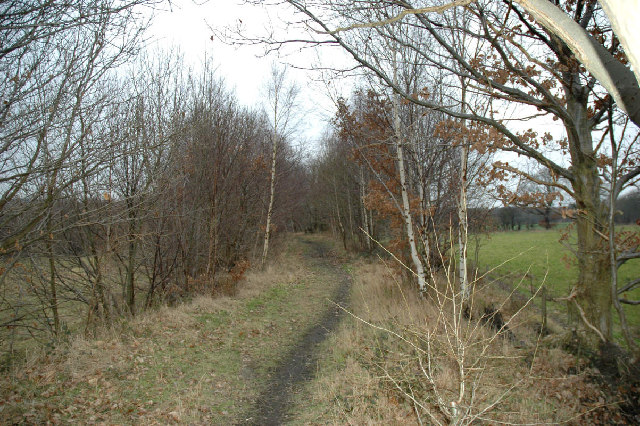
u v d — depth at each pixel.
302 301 13.43
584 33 1.46
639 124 1.37
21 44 4.96
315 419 5.45
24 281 7.76
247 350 8.43
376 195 11.82
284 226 28.42
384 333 8.19
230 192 15.64
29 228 6.28
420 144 11.17
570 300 7.34
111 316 8.83
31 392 5.39
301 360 8.03
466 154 9.41
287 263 22.12
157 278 13.12
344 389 6.21
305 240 40.59
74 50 6.18
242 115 18.11
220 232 14.40
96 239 9.46
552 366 6.52
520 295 12.85
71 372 6.14
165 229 11.42
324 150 34.12
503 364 6.47
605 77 1.39
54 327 8.42
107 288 9.27
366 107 11.31
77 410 5.27
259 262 19.91
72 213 7.75
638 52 0.84
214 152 13.97
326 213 37.69
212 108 14.98
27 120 5.79
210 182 13.81
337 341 8.60
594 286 6.84
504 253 20.30
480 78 5.33
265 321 10.62
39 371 6.02
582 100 6.47
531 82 5.17
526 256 19.25
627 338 3.71
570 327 7.36
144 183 9.54
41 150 6.48
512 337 7.94
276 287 15.23
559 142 7.59
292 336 9.64
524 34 5.09
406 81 10.08
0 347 7.18
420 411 4.54
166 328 8.81
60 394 5.55
